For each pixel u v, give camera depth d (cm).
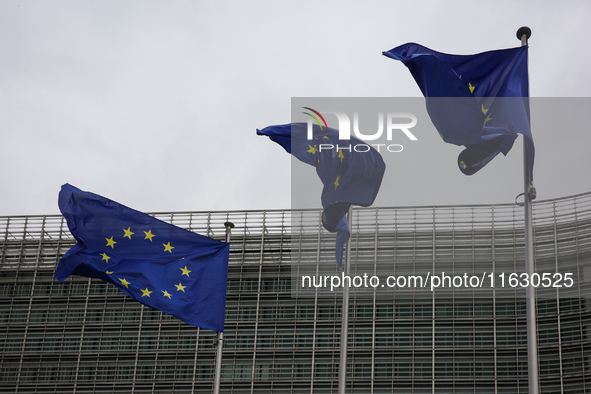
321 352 5428
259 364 5472
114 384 5519
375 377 5294
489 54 2403
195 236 3241
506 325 5272
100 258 3133
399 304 5472
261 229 5878
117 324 5712
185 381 5462
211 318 3162
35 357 5688
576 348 5025
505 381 5128
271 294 5653
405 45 2506
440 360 5275
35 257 6028
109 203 3198
